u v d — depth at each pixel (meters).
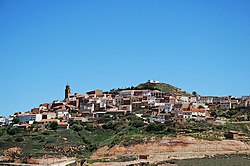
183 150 195.00
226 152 192.62
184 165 163.00
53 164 194.62
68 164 190.75
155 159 184.88
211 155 186.12
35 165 195.38
